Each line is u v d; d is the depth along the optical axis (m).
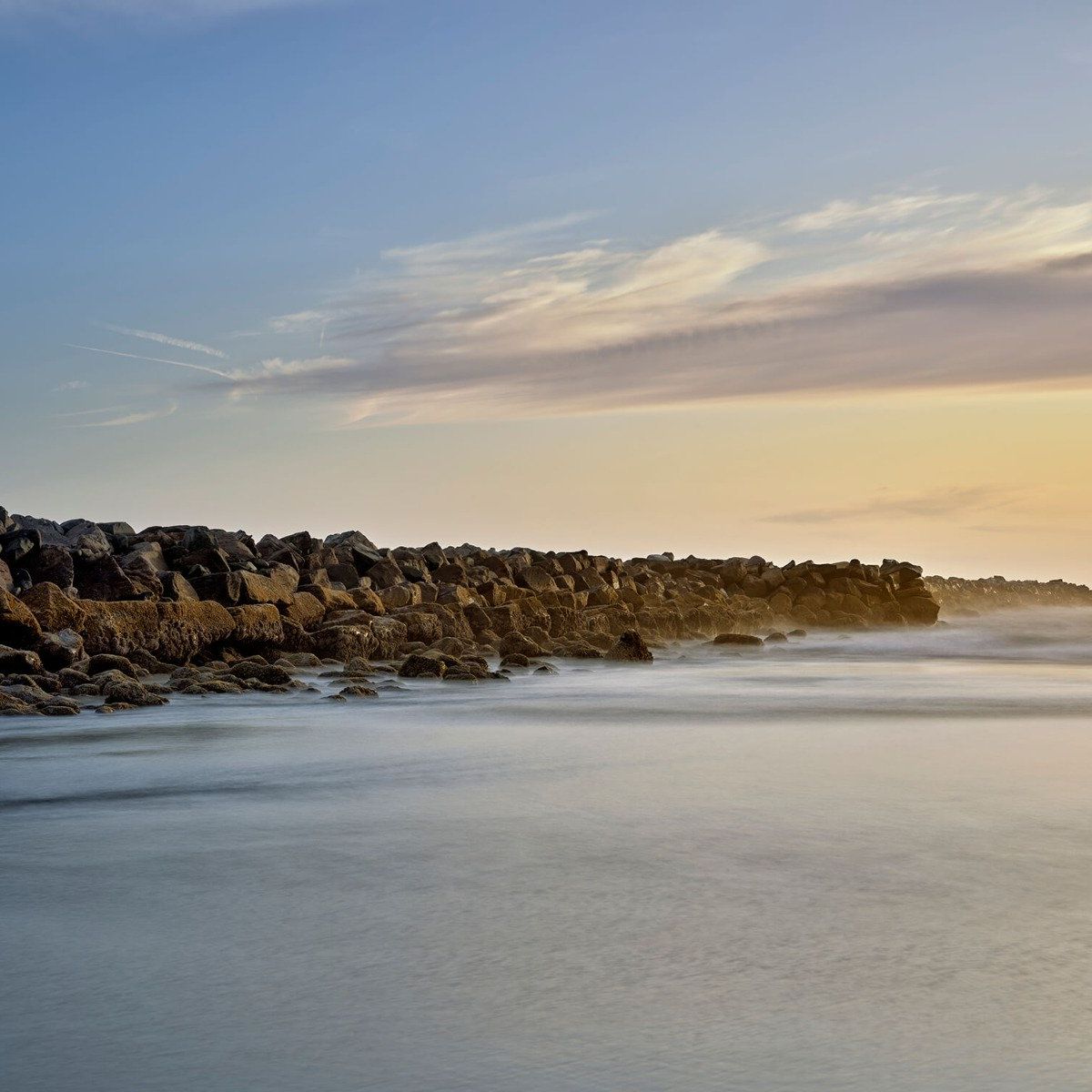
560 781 11.40
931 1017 5.11
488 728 16.16
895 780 11.30
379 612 34.72
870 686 24.39
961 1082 4.49
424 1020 5.12
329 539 45.94
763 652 41.06
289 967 5.82
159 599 28.28
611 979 5.62
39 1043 4.92
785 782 11.24
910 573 65.94
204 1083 4.54
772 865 7.80
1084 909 6.71
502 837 8.74
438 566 46.31
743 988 5.47
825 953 5.97
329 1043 4.89
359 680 24.03
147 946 6.18
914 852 8.16
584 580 53.66
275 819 9.52
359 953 6.05
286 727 16.20
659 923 6.52
